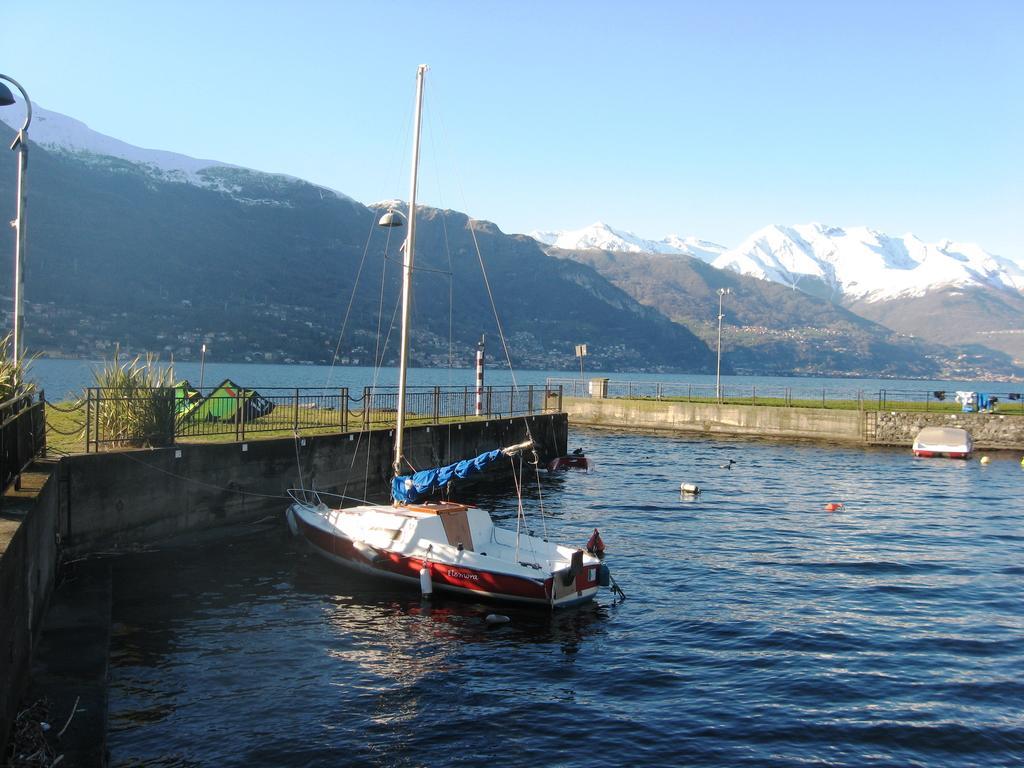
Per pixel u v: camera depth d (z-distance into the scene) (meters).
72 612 13.08
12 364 15.02
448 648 14.05
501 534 19.28
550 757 10.30
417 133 23.16
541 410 49.19
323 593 16.77
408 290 22.64
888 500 31.33
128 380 19.19
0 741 7.75
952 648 14.52
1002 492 33.94
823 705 12.03
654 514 27.05
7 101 18.52
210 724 10.64
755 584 18.53
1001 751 10.75
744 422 56.38
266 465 21.80
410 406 35.62
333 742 10.40
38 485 12.77
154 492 18.34
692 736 10.98
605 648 14.27
